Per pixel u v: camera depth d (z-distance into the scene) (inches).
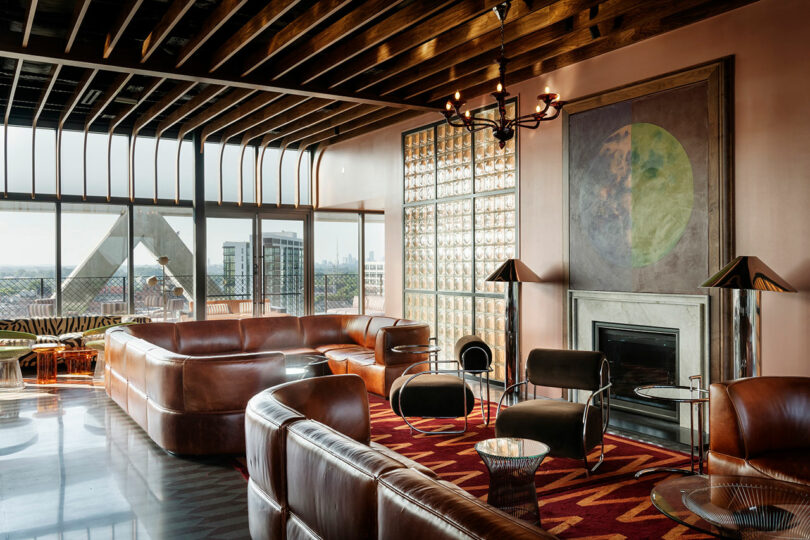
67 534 128.9
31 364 333.1
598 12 189.0
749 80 183.2
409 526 67.9
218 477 166.1
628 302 219.8
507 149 271.1
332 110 311.4
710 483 107.0
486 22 193.9
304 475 93.0
